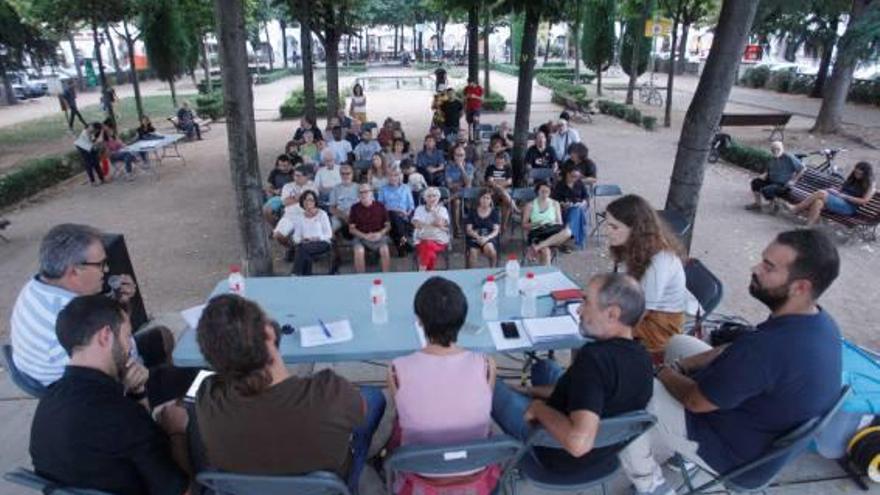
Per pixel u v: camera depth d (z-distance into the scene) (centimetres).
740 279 624
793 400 221
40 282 287
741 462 239
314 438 199
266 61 5672
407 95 2677
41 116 2380
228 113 525
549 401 241
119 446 199
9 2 1517
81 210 976
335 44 1534
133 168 1302
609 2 2377
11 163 1447
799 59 3572
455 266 685
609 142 1531
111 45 2297
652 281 336
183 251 754
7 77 1761
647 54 2427
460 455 210
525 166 923
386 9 4844
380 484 309
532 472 254
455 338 232
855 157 1288
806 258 214
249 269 571
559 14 871
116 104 2581
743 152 1203
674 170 511
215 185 1134
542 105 2338
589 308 230
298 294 372
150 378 323
